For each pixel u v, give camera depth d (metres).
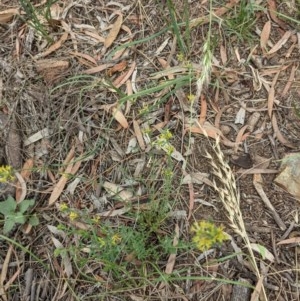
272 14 0.63
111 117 0.59
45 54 0.63
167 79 0.60
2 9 0.66
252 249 0.52
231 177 0.53
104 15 0.65
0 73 0.63
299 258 0.52
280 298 0.51
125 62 0.62
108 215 0.55
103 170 0.57
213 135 0.57
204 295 0.51
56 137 0.59
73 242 0.54
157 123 0.59
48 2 0.63
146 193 0.56
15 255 0.55
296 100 0.58
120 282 0.52
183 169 0.56
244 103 0.59
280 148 0.57
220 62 0.61
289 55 0.61
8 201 0.55
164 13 0.64
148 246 0.53
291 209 0.54
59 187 0.57
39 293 0.53
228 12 0.63
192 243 0.51
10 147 0.58
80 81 0.60
